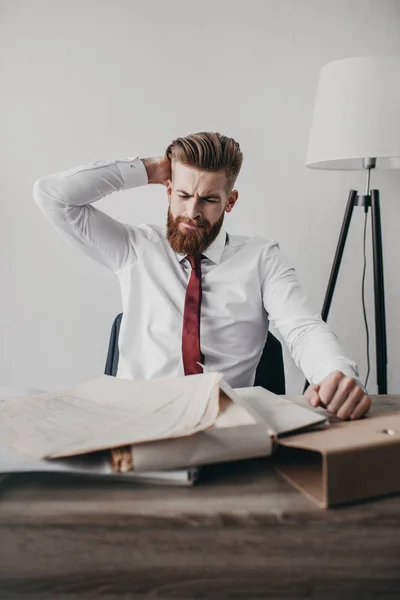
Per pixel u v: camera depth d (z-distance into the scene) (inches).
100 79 77.1
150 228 60.7
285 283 56.8
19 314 80.5
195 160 50.9
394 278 82.0
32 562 20.1
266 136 78.7
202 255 57.7
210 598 20.1
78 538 20.0
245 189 79.8
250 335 57.5
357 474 21.3
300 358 48.4
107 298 80.6
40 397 29.0
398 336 83.0
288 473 23.6
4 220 78.7
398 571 20.2
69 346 81.2
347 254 81.3
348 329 82.7
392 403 36.7
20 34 76.1
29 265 79.7
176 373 54.5
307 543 20.1
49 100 77.2
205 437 22.6
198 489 22.2
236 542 20.0
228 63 77.5
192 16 76.5
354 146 62.0
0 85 76.7
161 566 20.0
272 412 28.5
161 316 56.0
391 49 78.0
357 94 61.8
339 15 77.2
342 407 30.1
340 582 20.2
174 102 77.8
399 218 80.8
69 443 21.9
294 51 77.6
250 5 76.7
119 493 21.8
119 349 56.9
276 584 20.1
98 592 20.0
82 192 55.6
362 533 20.2
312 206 80.3
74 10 76.0
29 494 21.7
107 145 78.1
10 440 22.5
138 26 76.5
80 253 79.5
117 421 24.2
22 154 77.8
